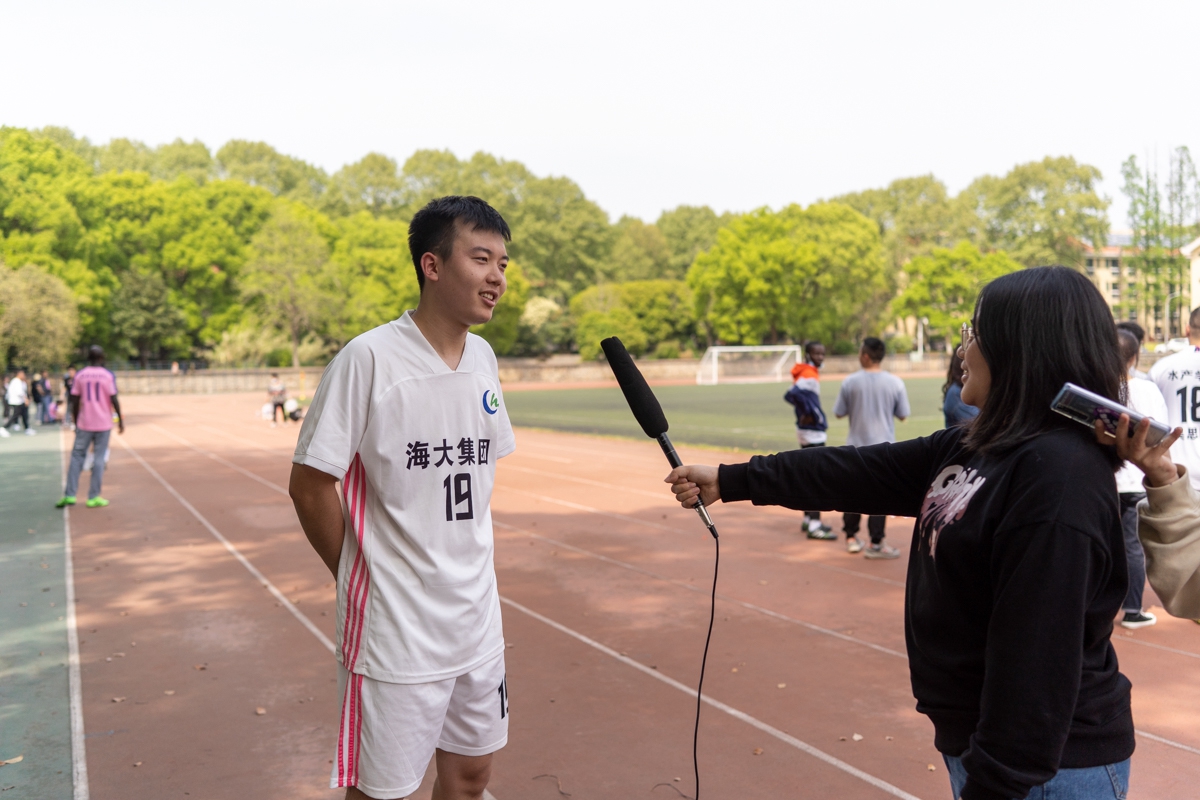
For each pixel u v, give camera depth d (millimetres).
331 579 7191
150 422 28484
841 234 67938
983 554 1554
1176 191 55844
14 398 24406
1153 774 3609
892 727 4094
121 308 55750
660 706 4395
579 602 6332
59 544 8688
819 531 8414
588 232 89500
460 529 2338
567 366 65312
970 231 79250
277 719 4316
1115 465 1545
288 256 54594
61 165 51500
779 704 4391
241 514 10414
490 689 2451
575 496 11367
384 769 2256
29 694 4664
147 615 6184
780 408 30562
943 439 1896
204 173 86000
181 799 3500
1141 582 5480
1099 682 1540
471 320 2312
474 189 88812
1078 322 1563
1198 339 5555
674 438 19375
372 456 2252
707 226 99812
